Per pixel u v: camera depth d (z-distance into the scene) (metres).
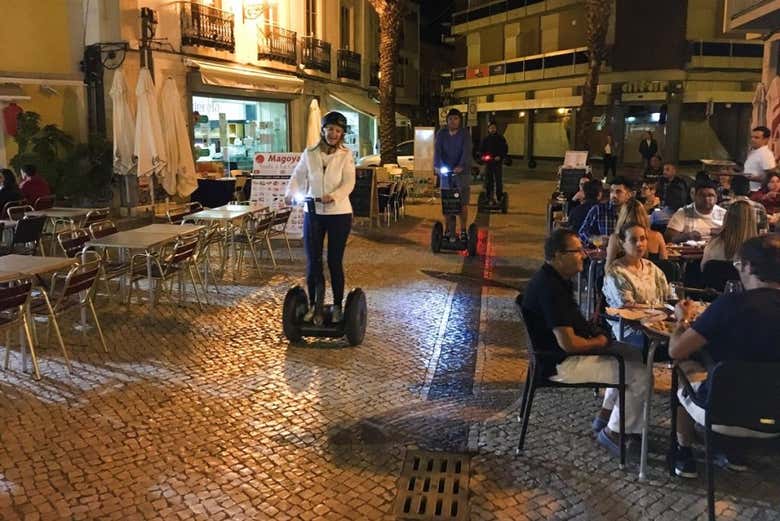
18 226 8.82
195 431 4.75
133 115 14.21
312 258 6.43
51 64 13.80
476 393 5.49
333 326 6.51
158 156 13.25
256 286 9.09
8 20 13.18
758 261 3.51
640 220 5.38
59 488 3.98
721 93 32.75
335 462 4.33
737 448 3.52
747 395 3.34
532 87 39.59
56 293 6.74
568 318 4.24
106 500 3.86
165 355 6.30
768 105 13.34
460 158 11.18
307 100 21.86
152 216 13.54
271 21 19.83
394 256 11.25
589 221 8.22
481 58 44.19
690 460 4.07
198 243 8.37
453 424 4.90
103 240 7.55
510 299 8.46
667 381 5.60
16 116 12.90
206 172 16.05
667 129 33.47
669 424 4.77
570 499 3.87
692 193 8.68
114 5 13.84
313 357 6.30
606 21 22.27
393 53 19.30
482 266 10.50
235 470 4.21
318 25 23.11
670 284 5.36
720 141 34.47
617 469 4.20
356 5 26.84
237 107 18.39
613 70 34.28
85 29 14.01
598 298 6.22
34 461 4.30
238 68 17.58
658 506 3.79
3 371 5.83
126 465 4.26
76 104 14.08
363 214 14.33
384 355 6.40
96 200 13.83
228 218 9.36
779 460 4.24
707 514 3.70
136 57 14.26
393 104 19.64
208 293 8.68
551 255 4.34
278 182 12.27
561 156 38.66
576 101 36.06
